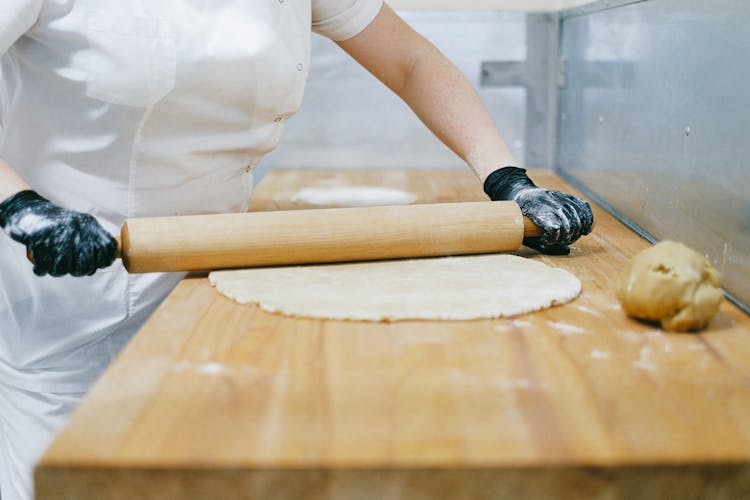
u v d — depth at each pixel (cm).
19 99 124
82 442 66
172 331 91
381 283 107
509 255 122
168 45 121
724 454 64
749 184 106
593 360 84
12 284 134
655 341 90
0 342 137
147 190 130
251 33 125
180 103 125
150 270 110
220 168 136
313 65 221
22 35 120
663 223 141
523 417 71
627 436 67
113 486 63
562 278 109
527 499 63
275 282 108
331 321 95
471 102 147
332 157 229
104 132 124
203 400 74
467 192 192
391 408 73
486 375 80
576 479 63
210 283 110
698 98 125
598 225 154
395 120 226
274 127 139
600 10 182
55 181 127
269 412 72
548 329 93
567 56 213
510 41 219
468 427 69
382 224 116
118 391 76
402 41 149
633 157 159
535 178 211
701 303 91
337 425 69
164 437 67
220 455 64
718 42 118
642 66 153
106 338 136
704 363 84
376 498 63
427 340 89
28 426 139
